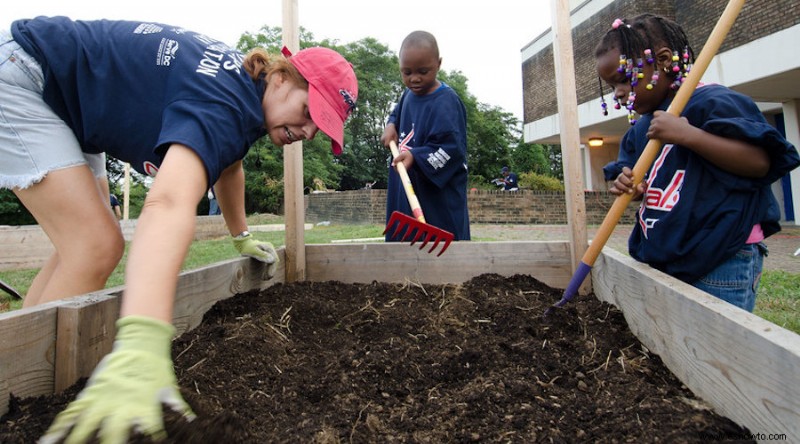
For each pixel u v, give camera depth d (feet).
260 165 79.66
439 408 4.18
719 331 3.60
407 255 8.68
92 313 4.28
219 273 6.68
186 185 3.40
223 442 2.90
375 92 104.06
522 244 8.44
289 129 5.05
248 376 4.69
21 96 4.87
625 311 6.03
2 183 4.88
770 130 4.72
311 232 35.17
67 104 5.00
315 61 5.04
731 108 5.15
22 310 3.88
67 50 4.89
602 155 51.62
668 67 5.82
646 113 6.31
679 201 5.44
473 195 45.24
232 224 7.63
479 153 118.11
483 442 3.62
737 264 5.31
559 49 8.00
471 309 6.82
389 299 7.48
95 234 5.05
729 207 5.16
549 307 6.33
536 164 120.78
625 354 5.11
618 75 6.03
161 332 2.70
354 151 104.37
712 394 3.75
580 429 3.70
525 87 56.49
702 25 35.60
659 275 5.12
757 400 3.11
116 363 2.45
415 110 10.11
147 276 2.86
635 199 6.39
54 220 5.03
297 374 4.83
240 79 4.56
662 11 38.70
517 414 3.95
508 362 4.98
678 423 3.50
